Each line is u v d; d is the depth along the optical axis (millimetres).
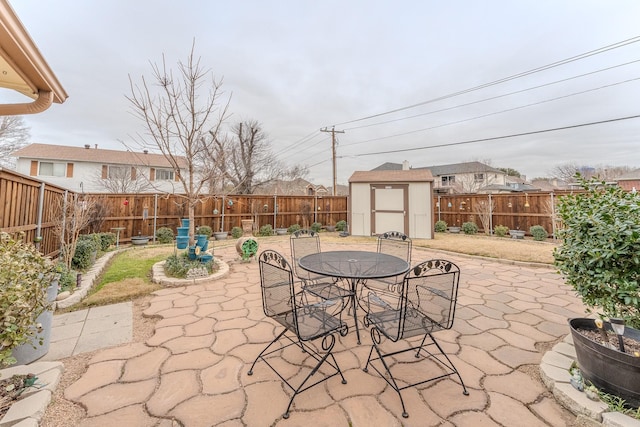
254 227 10766
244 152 19125
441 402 1762
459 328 2857
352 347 2439
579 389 1756
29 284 1790
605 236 2023
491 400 1783
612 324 1750
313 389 1872
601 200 2176
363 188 10133
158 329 2787
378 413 1662
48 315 2330
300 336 1821
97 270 4824
